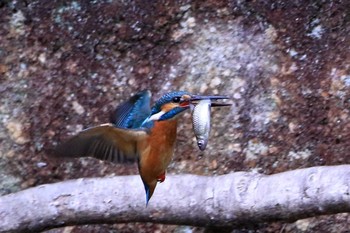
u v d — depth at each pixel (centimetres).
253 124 1010
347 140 998
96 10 1030
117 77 1023
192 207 913
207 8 1030
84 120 1013
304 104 1011
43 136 1013
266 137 1006
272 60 1023
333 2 1028
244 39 1030
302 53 1023
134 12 1028
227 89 1019
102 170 1003
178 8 1027
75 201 926
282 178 898
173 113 773
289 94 1014
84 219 929
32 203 930
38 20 1028
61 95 1019
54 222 931
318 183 867
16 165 1010
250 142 1006
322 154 999
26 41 1024
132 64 1027
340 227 978
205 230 951
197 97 772
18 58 1022
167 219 921
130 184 925
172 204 916
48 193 934
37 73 1022
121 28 1027
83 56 1026
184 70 1023
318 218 978
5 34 1024
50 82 1020
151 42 1027
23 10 1028
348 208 857
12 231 927
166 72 1025
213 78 1020
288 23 1027
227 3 1033
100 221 933
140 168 787
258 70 1020
